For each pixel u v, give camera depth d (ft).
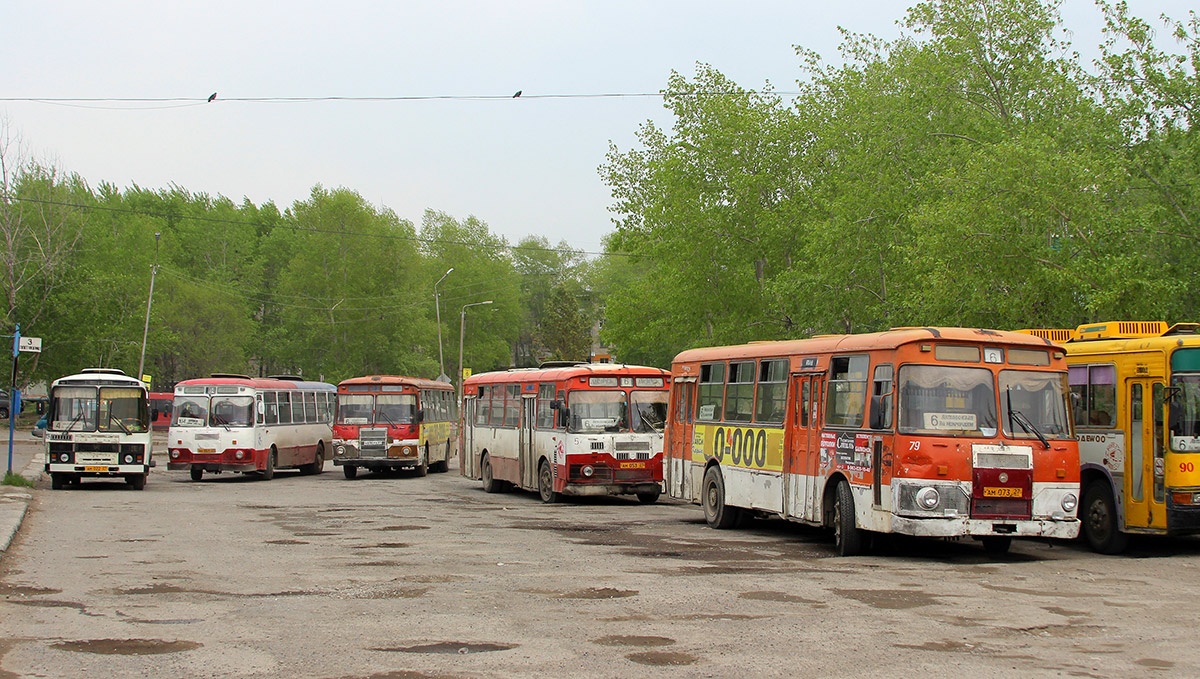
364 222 275.59
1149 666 26.35
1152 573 43.45
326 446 134.31
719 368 64.49
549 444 82.48
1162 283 68.08
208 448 108.27
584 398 79.87
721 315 135.23
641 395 80.94
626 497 89.15
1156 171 75.72
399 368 274.16
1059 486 46.01
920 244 77.05
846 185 106.73
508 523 64.23
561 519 67.62
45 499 79.15
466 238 323.98
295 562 45.27
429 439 122.93
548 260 408.87
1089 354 51.75
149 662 26.25
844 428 49.96
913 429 45.50
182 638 29.14
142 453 90.27
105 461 89.10
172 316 249.55
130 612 33.12
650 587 38.37
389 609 33.76
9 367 196.34
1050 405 46.96
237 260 315.17
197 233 312.50
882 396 47.21
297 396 123.54
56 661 26.35
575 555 48.01
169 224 323.78
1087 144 77.00
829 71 131.34
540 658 26.73
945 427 45.57
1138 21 76.02
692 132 134.82
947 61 97.14
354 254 274.77
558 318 348.18
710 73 137.59
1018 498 45.32
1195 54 75.20
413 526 61.62
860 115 110.22
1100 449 50.62
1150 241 71.61
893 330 48.75
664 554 48.73
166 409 228.84
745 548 51.60
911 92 101.35
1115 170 70.85
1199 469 47.09
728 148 131.54
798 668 25.75
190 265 312.29
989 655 27.40
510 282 329.31
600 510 75.77
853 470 48.70
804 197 128.98
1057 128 82.84
